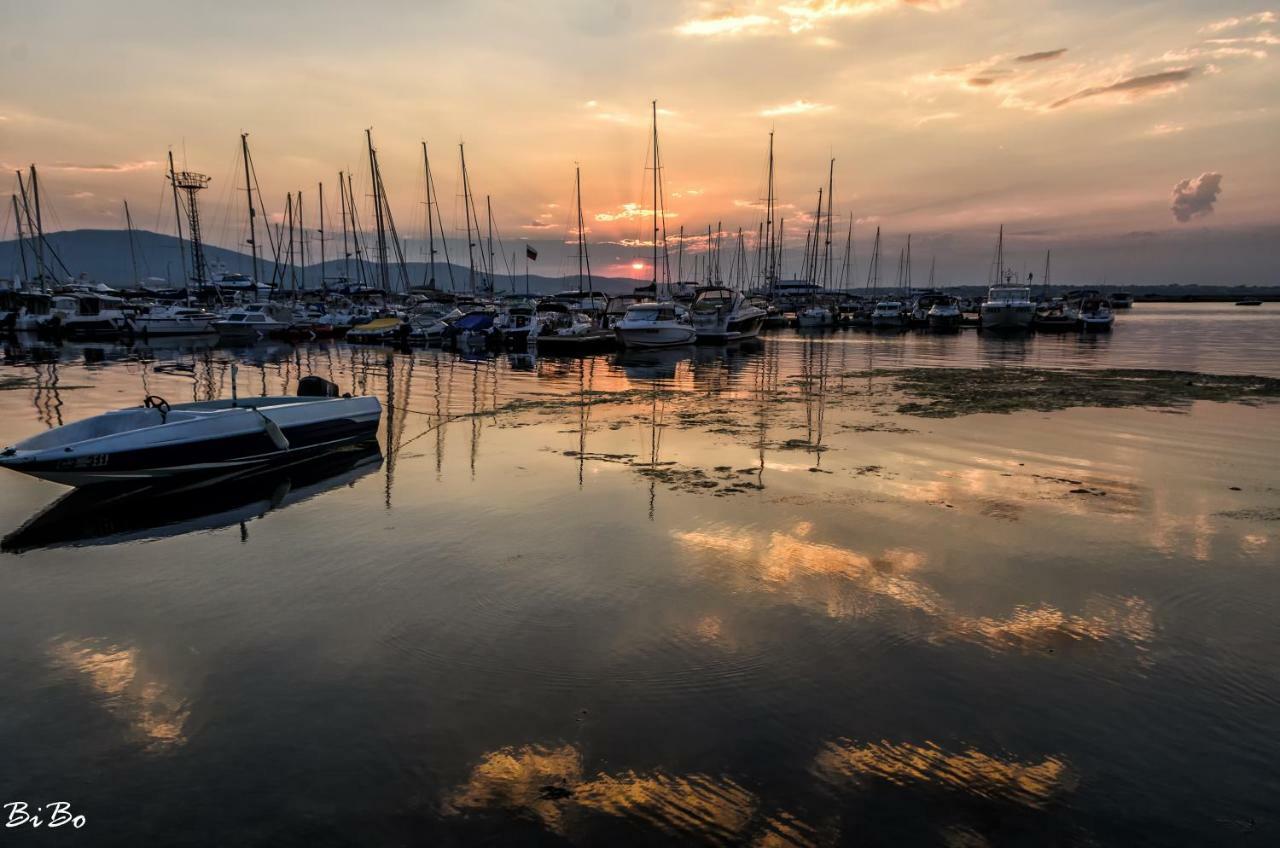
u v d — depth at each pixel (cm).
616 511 928
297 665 549
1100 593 676
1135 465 1181
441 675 532
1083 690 512
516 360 3431
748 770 425
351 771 426
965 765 430
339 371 2883
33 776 425
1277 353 3625
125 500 1000
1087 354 3653
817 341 4812
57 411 1756
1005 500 977
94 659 561
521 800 400
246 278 8406
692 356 3666
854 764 430
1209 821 386
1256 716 482
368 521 897
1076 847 367
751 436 1445
